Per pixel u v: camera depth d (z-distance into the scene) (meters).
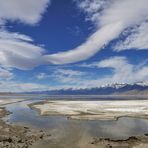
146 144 24.91
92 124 38.62
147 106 69.62
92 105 76.50
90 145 24.98
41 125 38.22
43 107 73.06
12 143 25.17
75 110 59.34
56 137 28.61
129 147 24.02
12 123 40.53
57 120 43.91
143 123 39.66
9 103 105.19
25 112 61.22
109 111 55.72
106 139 27.36
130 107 66.25
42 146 24.45
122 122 40.72
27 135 29.52
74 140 27.12
